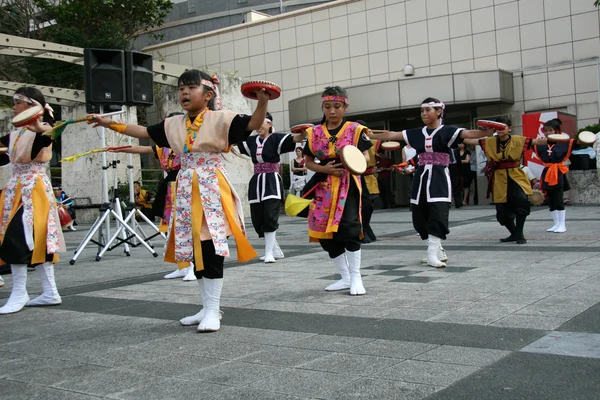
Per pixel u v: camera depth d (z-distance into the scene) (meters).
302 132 5.46
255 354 3.53
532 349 3.37
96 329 4.35
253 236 11.35
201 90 4.22
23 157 5.17
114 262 8.35
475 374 3.01
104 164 8.67
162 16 26.48
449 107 19.86
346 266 5.37
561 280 5.21
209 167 4.20
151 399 2.88
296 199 5.09
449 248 7.86
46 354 3.74
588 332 3.64
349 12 22.77
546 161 9.12
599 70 18.64
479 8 20.38
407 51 21.67
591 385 2.81
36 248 5.09
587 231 8.97
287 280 6.06
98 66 8.79
